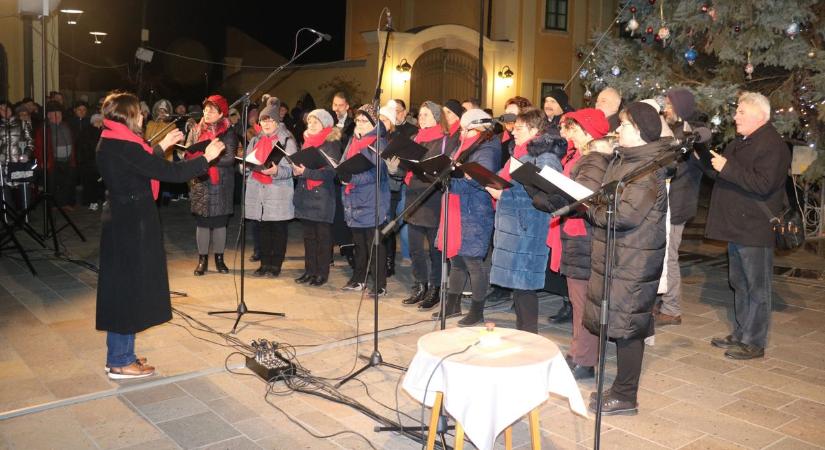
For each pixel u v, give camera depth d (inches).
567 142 196.2
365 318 246.1
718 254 366.9
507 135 257.1
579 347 191.0
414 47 709.9
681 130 198.4
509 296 278.4
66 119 506.3
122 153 174.9
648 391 187.5
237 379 191.2
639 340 168.7
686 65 376.2
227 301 264.7
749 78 340.5
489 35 780.0
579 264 186.9
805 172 355.6
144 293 181.3
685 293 290.2
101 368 196.2
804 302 277.7
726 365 207.3
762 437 162.6
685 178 233.8
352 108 485.4
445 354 128.3
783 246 211.6
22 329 228.5
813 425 169.0
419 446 155.5
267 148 276.7
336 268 321.1
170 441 156.3
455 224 229.9
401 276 310.2
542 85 780.6
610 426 166.6
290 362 194.1
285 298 270.2
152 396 179.6
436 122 262.2
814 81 322.7
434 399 132.6
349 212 272.8
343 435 160.2
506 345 133.3
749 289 214.2
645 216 157.2
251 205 294.4
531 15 764.0
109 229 180.1
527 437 161.0
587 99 395.5
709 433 164.1
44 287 281.6
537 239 197.5
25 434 158.2
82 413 169.3
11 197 427.2
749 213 209.5
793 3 314.0
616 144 174.6
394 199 311.1
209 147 185.9
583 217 170.6
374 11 882.8
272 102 290.2
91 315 244.4
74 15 932.6
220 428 162.7
